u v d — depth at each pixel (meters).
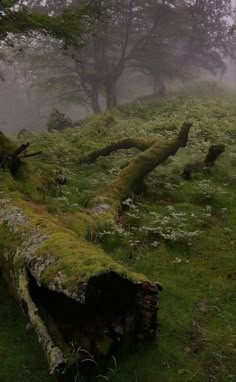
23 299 3.58
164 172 8.98
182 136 8.90
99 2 9.14
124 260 5.26
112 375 3.31
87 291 3.22
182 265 5.21
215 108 17.48
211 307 4.30
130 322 3.55
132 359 3.50
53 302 3.62
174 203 7.46
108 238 5.81
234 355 3.62
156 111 18.25
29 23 8.27
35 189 6.50
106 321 3.46
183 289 4.65
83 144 11.93
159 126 13.97
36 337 3.76
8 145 7.01
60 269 3.48
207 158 9.31
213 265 5.21
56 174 8.23
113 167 9.75
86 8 8.91
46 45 26.30
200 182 8.30
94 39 24.66
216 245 5.74
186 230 6.19
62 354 3.09
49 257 3.74
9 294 4.43
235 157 10.20
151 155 8.29
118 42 26.67
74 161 10.45
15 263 4.03
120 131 13.69
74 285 3.23
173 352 3.63
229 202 7.39
